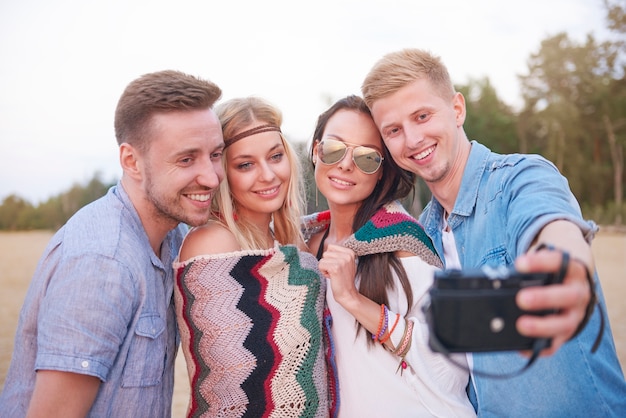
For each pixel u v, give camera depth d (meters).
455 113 2.70
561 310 1.24
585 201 38.72
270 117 2.48
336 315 2.41
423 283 2.34
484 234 2.46
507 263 2.33
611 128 38.91
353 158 2.56
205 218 2.21
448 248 2.74
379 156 2.58
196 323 2.17
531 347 1.25
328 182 2.64
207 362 2.16
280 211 2.66
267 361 2.14
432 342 1.26
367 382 2.31
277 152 2.48
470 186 2.55
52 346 1.89
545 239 1.66
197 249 2.27
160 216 2.22
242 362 2.13
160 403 2.20
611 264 16.11
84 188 36.50
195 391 2.20
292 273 2.29
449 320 1.24
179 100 2.08
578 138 40.06
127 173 2.20
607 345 2.29
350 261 2.27
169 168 2.11
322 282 2.41
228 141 2.43
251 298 2.18
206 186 2.15
